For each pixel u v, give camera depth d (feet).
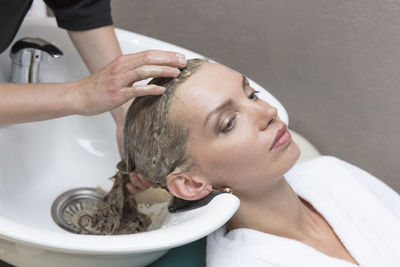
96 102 2.09
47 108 2.14
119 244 1.75
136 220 2.61
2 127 2.60
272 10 3.48
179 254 2.67
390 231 2.64
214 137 2.18
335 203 2.66
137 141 2.30
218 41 3.76
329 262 2.37
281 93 3.77
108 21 2.83
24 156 2.75
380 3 3.17
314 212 2.76
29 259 2.07
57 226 2.68
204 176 2.30
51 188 2.88
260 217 2.53
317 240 2.62
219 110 2.15
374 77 3.41
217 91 2.16
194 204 2.27
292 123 3.86
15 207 2.64
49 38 3.03
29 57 2.65
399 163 3.63
